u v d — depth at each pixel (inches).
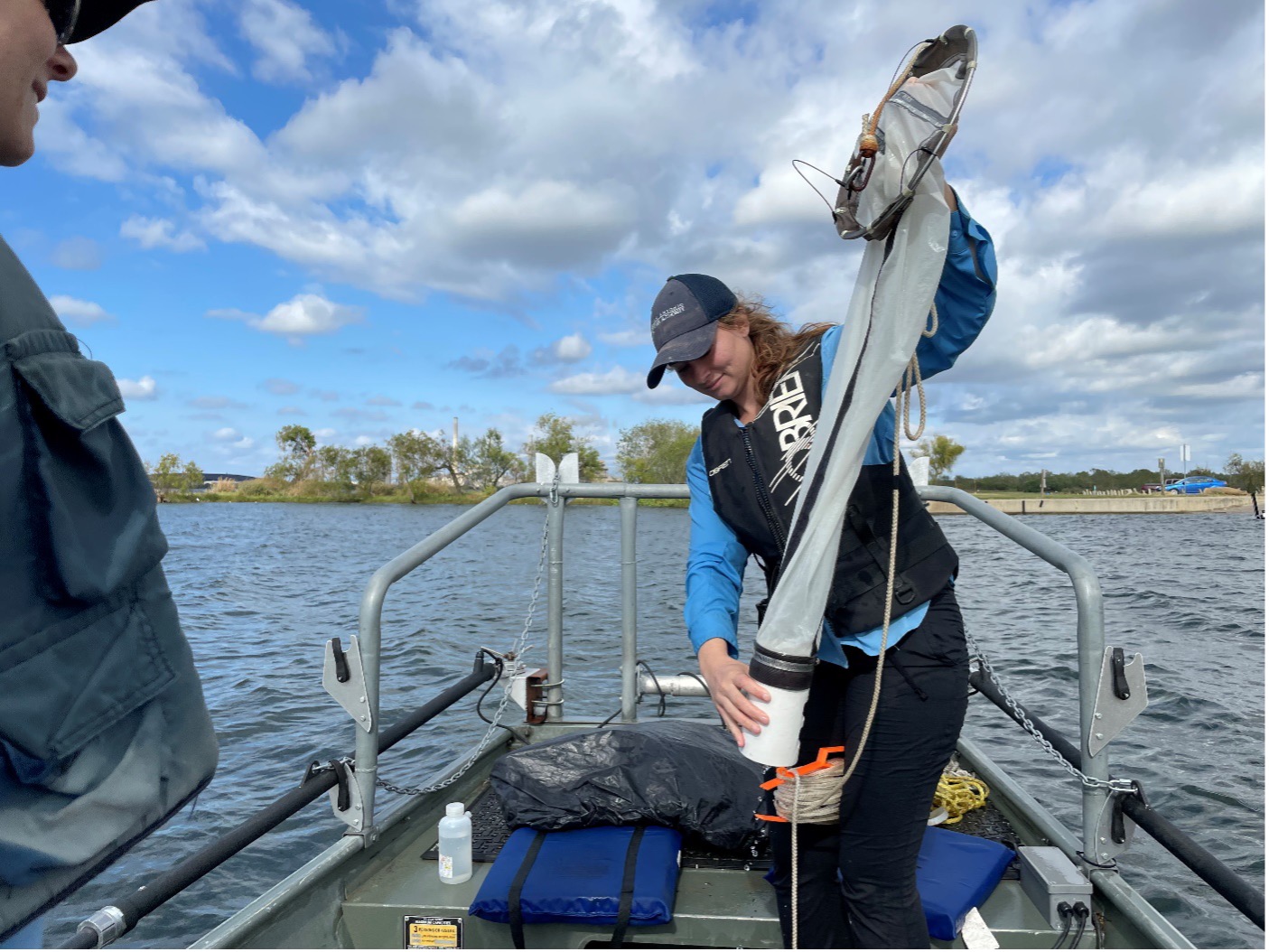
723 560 68.4
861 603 59.8
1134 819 71.6
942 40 48.4
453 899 80.3
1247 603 484.7
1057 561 78.0
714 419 68.8
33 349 25.1
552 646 129.5
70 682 25.1
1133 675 73.1
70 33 27.5
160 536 28.7
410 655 342.6
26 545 24.3
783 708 53.7
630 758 93.4
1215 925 130.6
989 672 104.5
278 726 237.6
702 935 75.8
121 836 26.8
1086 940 72.3
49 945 124.3
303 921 74.3
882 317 49.3
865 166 48.3
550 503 127.6
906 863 61.7
